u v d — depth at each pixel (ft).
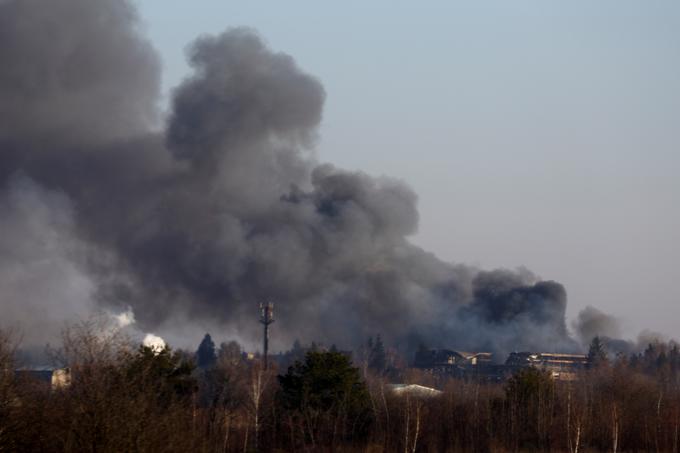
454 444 561.84
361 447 527.81
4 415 265.95
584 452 549.54
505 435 573.33
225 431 481.87
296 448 518.37
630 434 590.96
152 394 277.03
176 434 269.85
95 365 264.93
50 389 281.95
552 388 615.16
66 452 255.09
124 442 252.42
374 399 608.60
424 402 618.03
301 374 555.28
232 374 539.70
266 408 534.37
